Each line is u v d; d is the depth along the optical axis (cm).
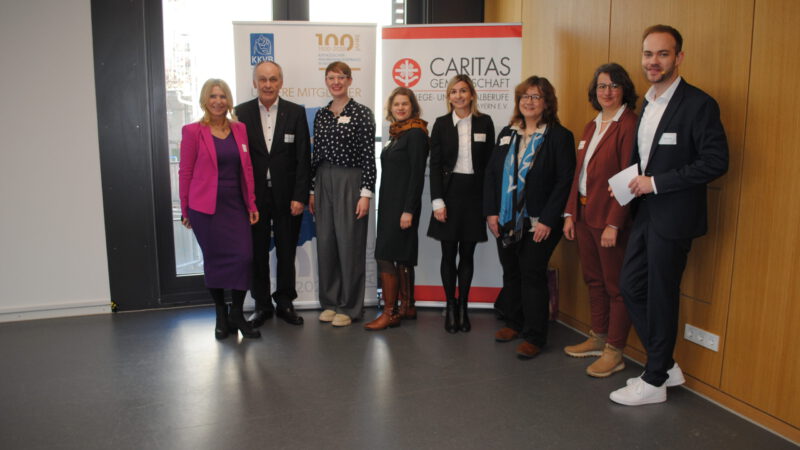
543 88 301
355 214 361
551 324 384
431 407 258
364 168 353
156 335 359
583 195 296
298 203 361
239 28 391
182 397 268
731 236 249
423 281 416
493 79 391
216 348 335
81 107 390
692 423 242
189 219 332
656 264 246
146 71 401
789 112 221
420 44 393
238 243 337
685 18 268
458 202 344
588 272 309
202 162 326
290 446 224
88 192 398
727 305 253
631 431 236
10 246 384
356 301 380
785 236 226
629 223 279
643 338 264
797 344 223
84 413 252
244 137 337
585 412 253
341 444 226
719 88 251
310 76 398
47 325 379
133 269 412
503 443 227
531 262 310
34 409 256
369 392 273
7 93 373
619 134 275
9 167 378
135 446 225
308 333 361
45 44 377
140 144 405
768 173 231
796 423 225
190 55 414
